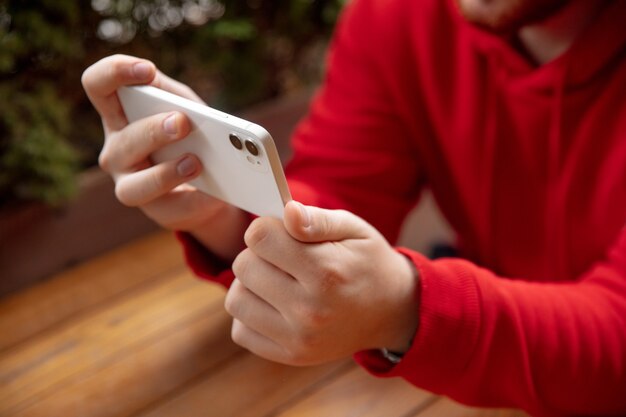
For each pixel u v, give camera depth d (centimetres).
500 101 89
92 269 122
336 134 99
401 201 104
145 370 95
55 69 118
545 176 87
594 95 80
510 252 94
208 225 73
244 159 56
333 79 105
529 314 64
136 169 69
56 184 115
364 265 57
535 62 86
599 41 77
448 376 63
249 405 88
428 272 61
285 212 53
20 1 109
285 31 145
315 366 94
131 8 124
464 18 78
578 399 68
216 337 101
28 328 106
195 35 133
